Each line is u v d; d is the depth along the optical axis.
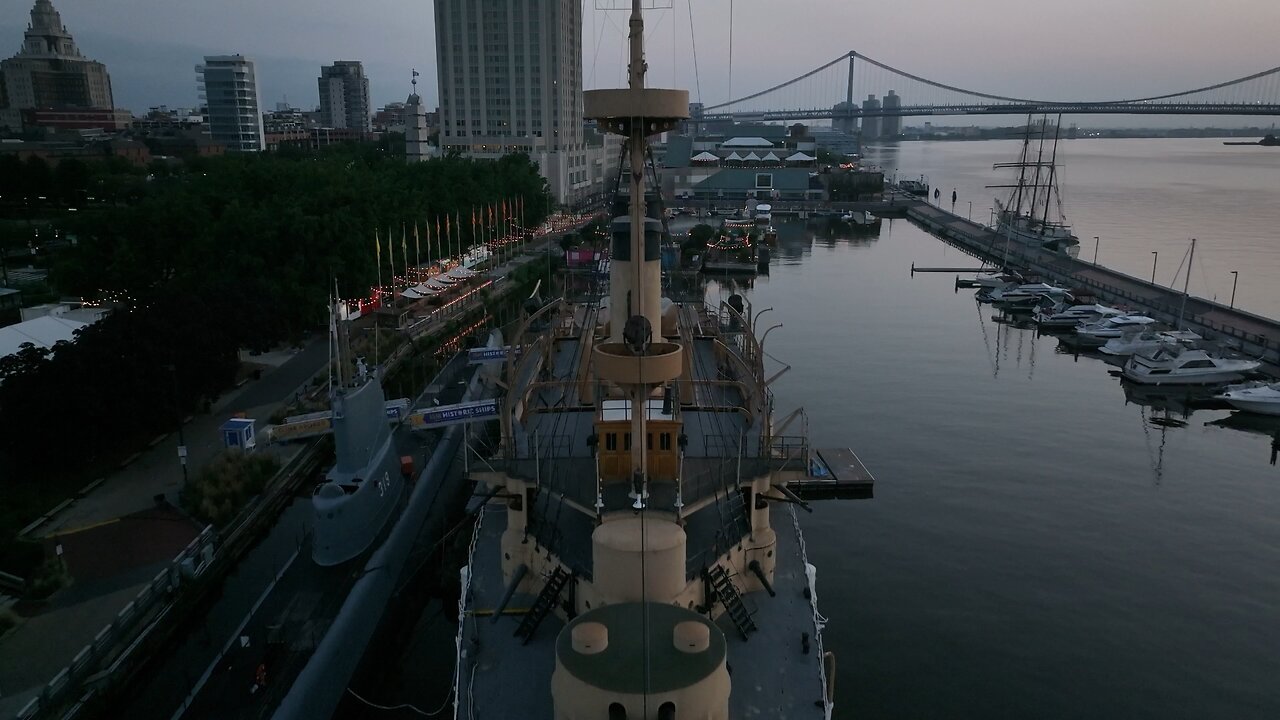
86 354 46.19
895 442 61.66
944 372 80.56
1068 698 33.66
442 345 85.94
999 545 46.06
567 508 29.06
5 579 35.78
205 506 42.69
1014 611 39.62
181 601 36.09
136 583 36.59
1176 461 58.69
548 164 187.75
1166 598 40.88
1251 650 36.84
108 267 81.56
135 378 47.03
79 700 29.80
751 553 28.22
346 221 84.12
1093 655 36.41
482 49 186.88
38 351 48.47
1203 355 76.31
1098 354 87.75
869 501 51.62
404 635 37.78
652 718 18.86
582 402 36.06
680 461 25.67
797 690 23.80
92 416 44.59
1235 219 193.62
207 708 28.83
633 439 25.77
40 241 114.88
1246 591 41.59
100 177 142.25
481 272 116.56
